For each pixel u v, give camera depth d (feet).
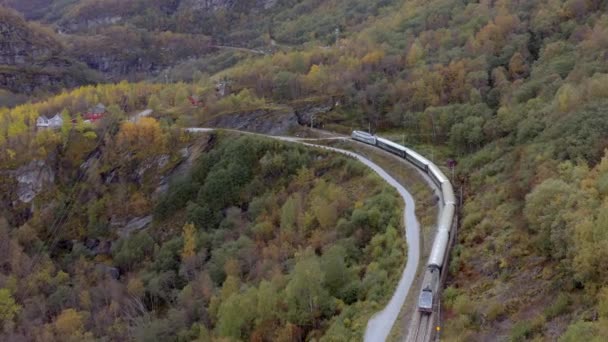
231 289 279.90
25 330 337.72
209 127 522.88
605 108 241.96
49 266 423.23
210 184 422.82
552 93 345.31
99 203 480.23
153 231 433.48
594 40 399.24
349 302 225.97
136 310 339.16
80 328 322.55
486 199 261.03
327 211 317.01
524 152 275.39
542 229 187.93
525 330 160.66
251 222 374.84
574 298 160.35
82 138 528.63
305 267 228.22
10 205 501.56
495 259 206.49
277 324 224.94
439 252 217.15
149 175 485.56
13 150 522.47
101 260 436.76
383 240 263.49
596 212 169.99
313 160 408.05
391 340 188.44
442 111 414.00
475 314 182.70
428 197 300.61
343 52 620.49
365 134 428.56
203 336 251.39
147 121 508.12
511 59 463.42
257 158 431.43
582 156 222.28
